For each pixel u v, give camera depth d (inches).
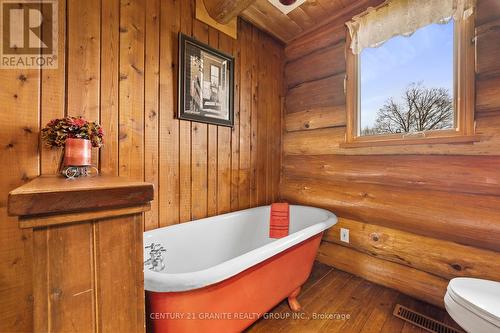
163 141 56.6
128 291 20.7
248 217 72.3
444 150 53.5
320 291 61.3
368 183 66.6
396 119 63.6
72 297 18.0
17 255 39.1
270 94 86.3
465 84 50.6
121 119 49.6
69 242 17.9
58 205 17.0
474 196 49.8
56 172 41.8
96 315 19.0
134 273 21.0
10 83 38.1
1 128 37.4
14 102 38.3
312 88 81.3
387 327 48.1
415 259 57.9
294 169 86.8
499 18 47.1
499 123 46.9
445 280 53.4
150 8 53.8
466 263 50.5
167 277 30.5
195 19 62.6
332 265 74.9
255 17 74.9
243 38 76.0
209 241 61.9
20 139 38.8
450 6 51.6
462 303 33.7
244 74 76.6
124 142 50.1
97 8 46.1
